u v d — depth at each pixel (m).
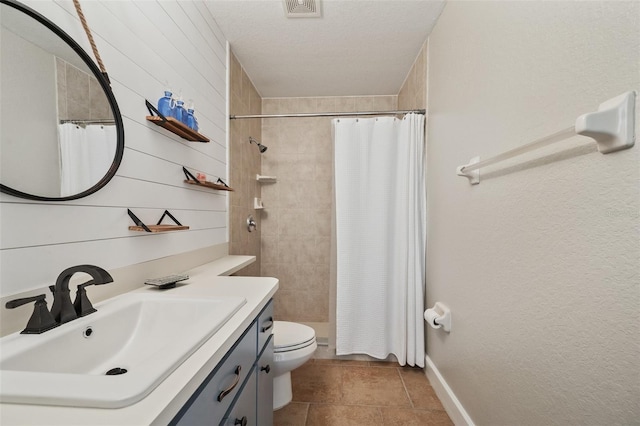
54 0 0.81
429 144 2.03
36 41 0.74
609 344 0.70
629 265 0.65
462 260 1.49
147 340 0.88
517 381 1.04
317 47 2.17
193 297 0.96
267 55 2.27
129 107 1.09
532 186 0.97
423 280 2.09
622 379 0.67
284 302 3.06
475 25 1.37
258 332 1.04
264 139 3.07
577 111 0.79
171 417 0.45
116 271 1.02
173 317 0.93
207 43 1.76
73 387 0.45
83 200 0.89
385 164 2.14
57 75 0.80
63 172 0.81
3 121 0.67
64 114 0.81
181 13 1.46
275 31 1.98
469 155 1.42
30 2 0.75
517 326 1.05
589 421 0.75
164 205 1.30
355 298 2.17
